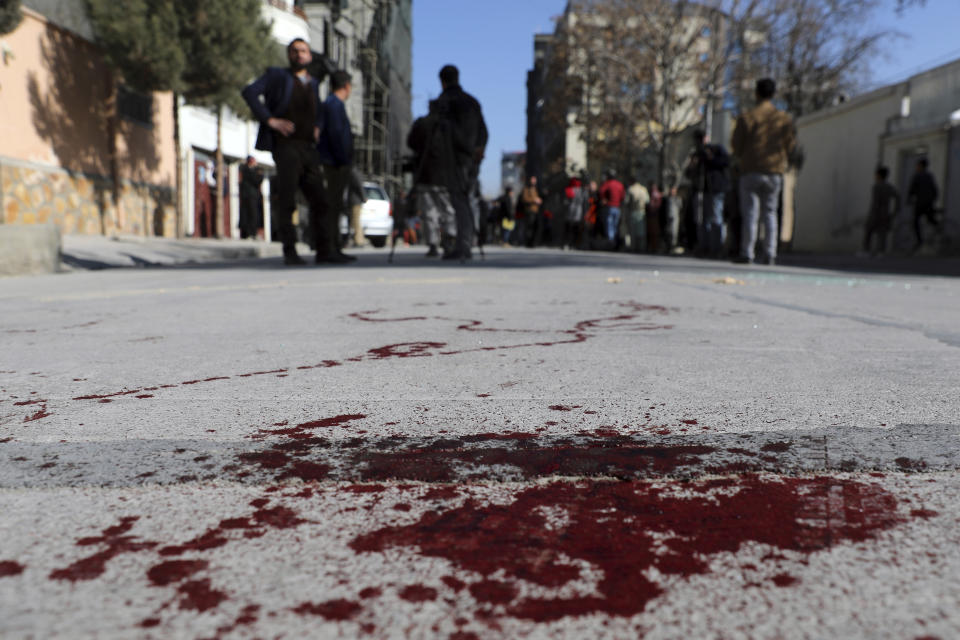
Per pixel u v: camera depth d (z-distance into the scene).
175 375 1.71
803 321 2.76
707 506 0.80
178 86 12.75
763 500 0.82
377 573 0.64
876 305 3.43
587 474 0.91
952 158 15.95
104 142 13.88
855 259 13.02
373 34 38.00
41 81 11.84
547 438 1.10
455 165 7.53
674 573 0.64
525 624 0.55
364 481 0.90
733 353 2.00
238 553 0.69
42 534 0.73
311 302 3.46
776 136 8.41
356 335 2.38
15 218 11.12
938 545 0.70
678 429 1.16
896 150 17.97
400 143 49.66
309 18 29.91
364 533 0.73
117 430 1.17
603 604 0.58
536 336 2.34
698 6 24.36
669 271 6.20
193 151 19.33
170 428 1.19
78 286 4.87
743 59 26.16
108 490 0.87
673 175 26.33
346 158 7.49
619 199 17.47
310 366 1.82
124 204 14.69
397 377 1.67
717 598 0.59
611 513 0.78
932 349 2.08
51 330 2.57
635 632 0.54
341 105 7.42
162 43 12.22
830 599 0.59
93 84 13.44
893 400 1.38
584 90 26.53
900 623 0.56
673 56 24.45
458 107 7.45
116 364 1.87
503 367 1.79
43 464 0.97
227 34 12.91
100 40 12.69
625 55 25.06
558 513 0.78
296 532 0.74
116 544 0.71
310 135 6.91
